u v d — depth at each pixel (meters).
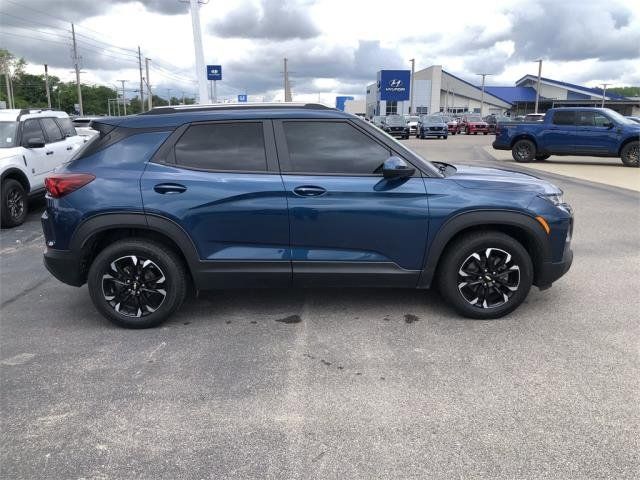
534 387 3.38
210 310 4.79
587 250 6.66
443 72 84.25
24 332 4.37
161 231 4.15
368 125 4.27
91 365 3.77
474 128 45.34
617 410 3.12
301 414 3.12
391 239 4.23
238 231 4.18
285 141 4.24
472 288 4.41
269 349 3.99
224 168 4.22
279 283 4.31
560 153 17.16
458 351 3.90
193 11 12.62
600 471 2.61
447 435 2.91
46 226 4.31
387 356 3.84
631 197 10.57
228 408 3.20
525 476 2.58
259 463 2.71
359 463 2.69
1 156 8.60
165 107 4.45
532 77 86.12
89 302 5.09
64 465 2.71
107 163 4.23
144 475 2.63
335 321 4.49
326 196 4.14
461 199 4.20
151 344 4.10
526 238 4.42
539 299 4.95
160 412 3.16
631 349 3.91
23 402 3.29
